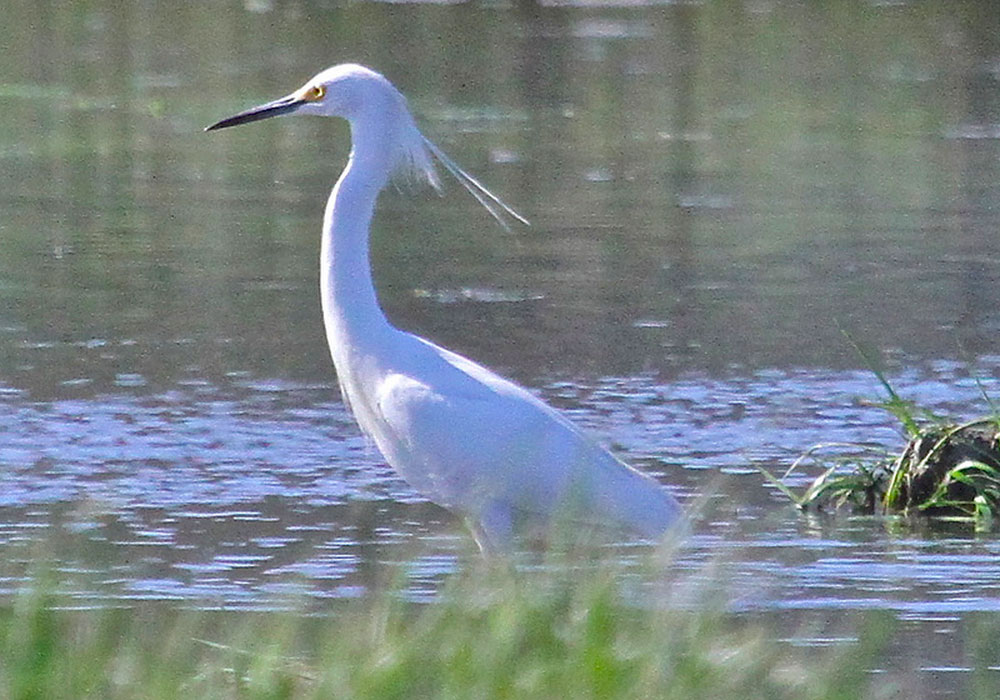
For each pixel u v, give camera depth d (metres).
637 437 13.23
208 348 15.51
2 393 13.98
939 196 22.78
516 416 10.11
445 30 34.94
